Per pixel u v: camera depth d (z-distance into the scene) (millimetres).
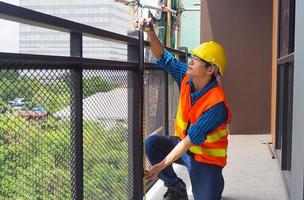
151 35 2975
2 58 1328
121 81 2490
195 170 2814
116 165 2473
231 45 6641
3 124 1397
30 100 1528
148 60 3523
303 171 2260
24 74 1483
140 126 2742
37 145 1594
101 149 2232
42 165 1633
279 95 4934
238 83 6648
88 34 1918
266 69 6570
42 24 1539
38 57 1520
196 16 8812
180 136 2893
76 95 1857
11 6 1331
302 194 2283
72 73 1833
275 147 4961
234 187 3824
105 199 2311
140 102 2754
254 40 6590
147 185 3512
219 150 2752
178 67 3010
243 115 6656
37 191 1606
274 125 5129
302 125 2289
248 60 6617
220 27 6645
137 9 3531
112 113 2373
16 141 1469
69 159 1839
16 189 1481
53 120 1699
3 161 1410
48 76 1640
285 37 4312
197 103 2650
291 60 3611
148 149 3043
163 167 2723
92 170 2125
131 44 2639
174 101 4797
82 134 1921
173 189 3186
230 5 6617
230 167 4539
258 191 3715
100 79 2166
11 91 1419
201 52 2641
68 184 1840
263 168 4508
